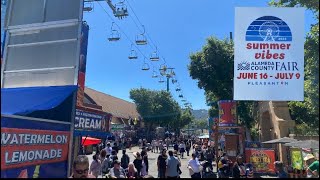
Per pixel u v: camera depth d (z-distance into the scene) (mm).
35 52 10695
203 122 130750
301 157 12844
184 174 19859
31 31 10844
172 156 13430
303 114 20484
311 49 11305
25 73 10641
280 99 7203
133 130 56844
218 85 29906
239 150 21438
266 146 22609
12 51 10859
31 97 8797
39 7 10930
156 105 65375
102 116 12938
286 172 10906
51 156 8422
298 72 7270
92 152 27750
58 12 10758
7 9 11008
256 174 17844
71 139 9336
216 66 29688
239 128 21516
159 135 64562
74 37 10477
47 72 10461
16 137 7035
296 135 16906
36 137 7809
